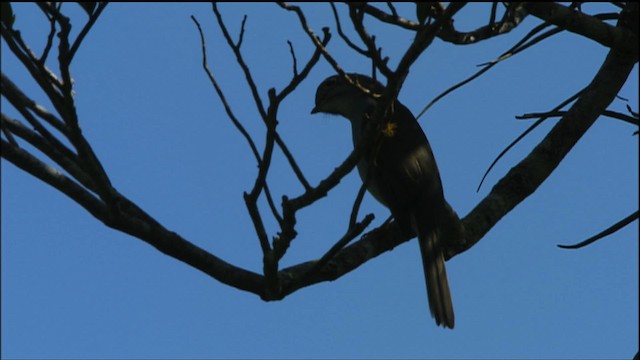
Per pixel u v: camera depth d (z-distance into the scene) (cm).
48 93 738
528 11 1012
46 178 791
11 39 724
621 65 1165
